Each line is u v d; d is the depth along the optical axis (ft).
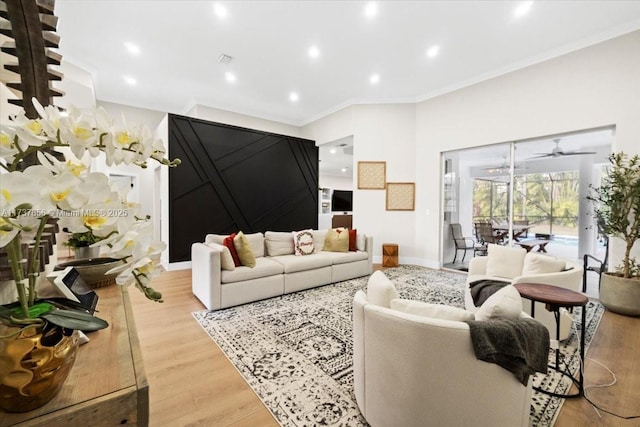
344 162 32.63
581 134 12.20
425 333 3.99
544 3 9.43
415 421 4.09
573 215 14.40
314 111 20.74
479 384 3.94
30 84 3.53
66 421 1.93
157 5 9.70
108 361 2.60
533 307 6.61
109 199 1.93
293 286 11.88
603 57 11.05
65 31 11.20
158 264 2.39
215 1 9.51
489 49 12.28
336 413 5.08
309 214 21.95
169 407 5.23
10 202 1.53
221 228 17.42
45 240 3.84
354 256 14.30
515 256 9.89
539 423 4.90
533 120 12.98
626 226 9.94
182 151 15.90
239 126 18.71
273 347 7.37
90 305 3.67
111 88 16.44
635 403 5.38
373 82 15.76
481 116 14.83
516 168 14.94
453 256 17.70
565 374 6.25
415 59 13.15
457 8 9.70
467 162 17.53
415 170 17.95
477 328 3.96
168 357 6.88
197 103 18.16
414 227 18.02
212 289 9.68
